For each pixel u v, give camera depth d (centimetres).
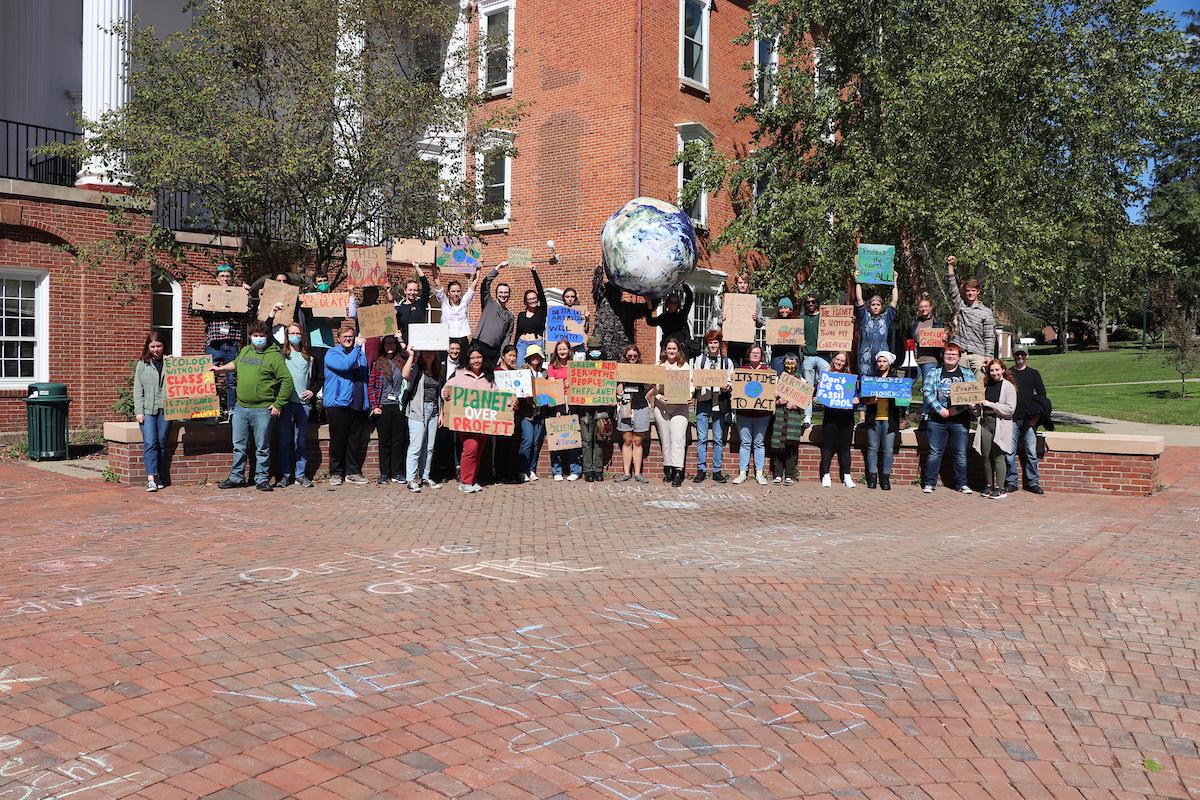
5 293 1717
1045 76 1856
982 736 497
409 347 1201
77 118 1538
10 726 449
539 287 1409
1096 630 679
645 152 2122
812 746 473
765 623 670
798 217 1881
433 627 623
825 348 1380
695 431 1420
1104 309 6034
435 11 1675
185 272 1850
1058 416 2706
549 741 459
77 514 1009
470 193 1681
